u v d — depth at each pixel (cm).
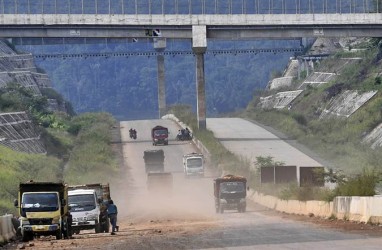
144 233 11038
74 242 10044
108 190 15675
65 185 12812
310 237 8325
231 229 10494
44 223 12069
